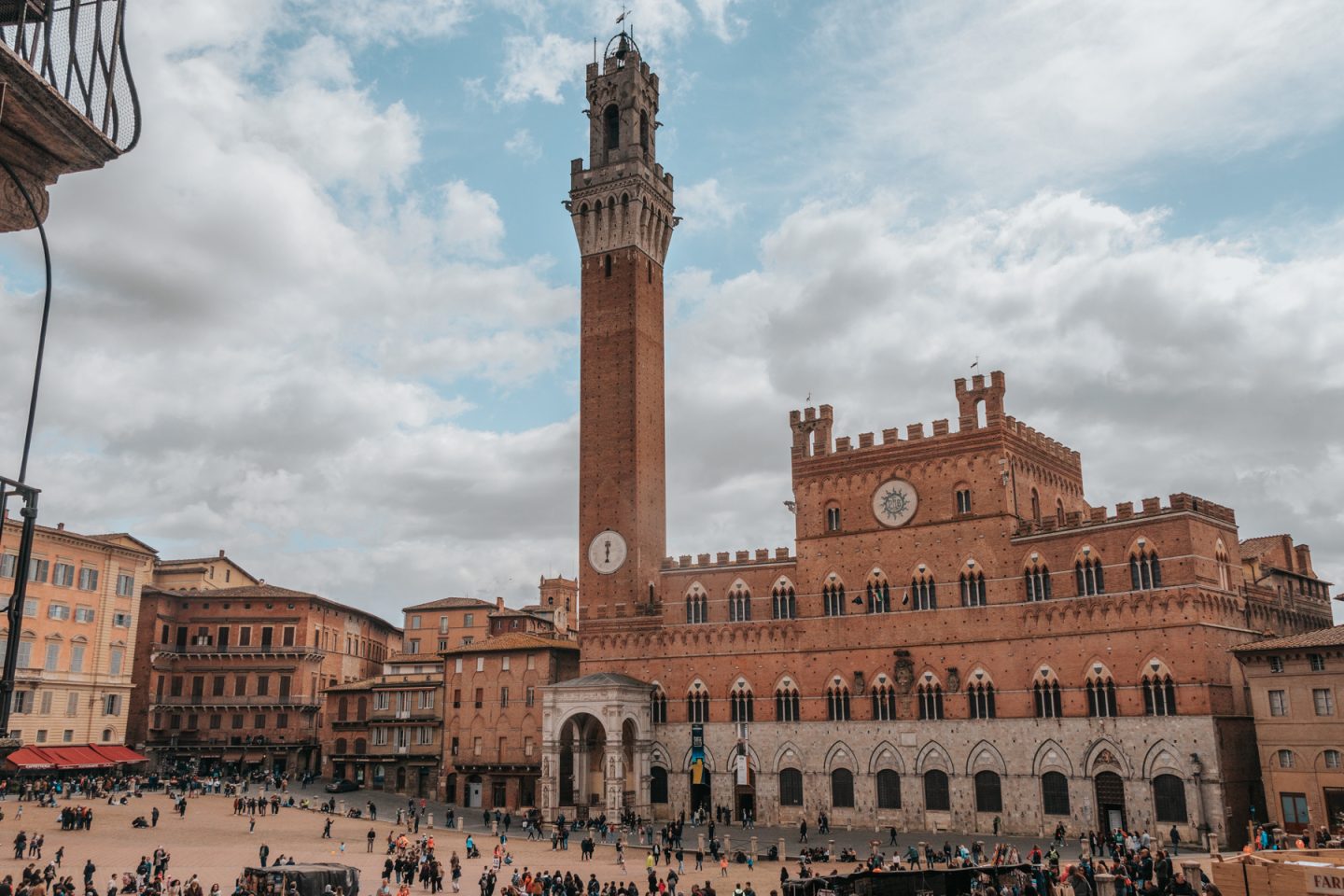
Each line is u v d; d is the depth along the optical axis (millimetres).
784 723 114125
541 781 115312
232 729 147500
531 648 129000
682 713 119750
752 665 117250
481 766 128625
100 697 123938
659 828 109562
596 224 140375
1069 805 97312
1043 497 115062
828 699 112250
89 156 14984
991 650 104062
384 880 73875
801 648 114875
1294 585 113375
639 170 138750
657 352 139625
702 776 117312
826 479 117562
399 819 108125
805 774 111812
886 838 100125
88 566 124062
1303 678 85625
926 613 108500
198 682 149125
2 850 82562
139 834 93938
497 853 81812
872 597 112000
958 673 105500
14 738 13242
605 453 133000
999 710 102562
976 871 62969
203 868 78625
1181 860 73938
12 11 13695
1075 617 99688
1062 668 99688
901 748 107188
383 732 141250
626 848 96125
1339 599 103438
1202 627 92625
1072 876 55469
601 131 142875
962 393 111000
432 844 84125
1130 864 65562
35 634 115562
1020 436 111562
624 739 118812
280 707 147750
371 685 142750
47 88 13633
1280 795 85812
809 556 116625
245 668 149375
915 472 112062
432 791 136000
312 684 151750
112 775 125062
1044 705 100188
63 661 119188
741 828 110875
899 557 111188
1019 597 103562
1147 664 94812
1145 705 94375
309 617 152500
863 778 108500
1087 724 97250
